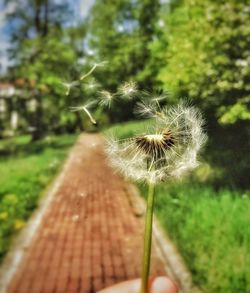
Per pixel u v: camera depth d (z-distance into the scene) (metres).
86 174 13.22
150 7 25.09
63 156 19.56
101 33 25.72
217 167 8.24
